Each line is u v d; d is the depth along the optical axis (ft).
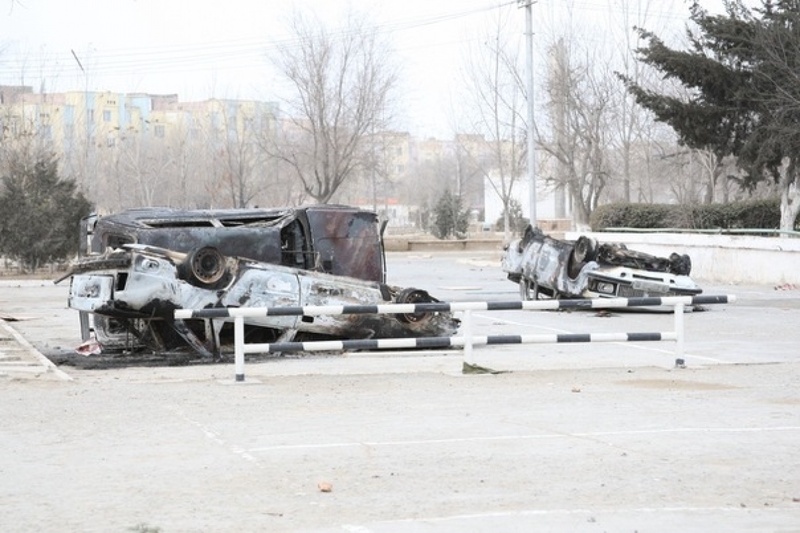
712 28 143.33
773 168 143.84
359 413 45.11
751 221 170.19
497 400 48.60
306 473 33.88
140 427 41.81
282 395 50.19
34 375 56.13
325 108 235.40
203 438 39.55
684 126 145.79
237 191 274.57
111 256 61.77
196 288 62.18
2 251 170.09
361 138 239.91
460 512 29.17
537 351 71.41
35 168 176.86
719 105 145.28
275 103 296.92
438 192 458.09
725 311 100.68
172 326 63.21
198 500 30.58
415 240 258.98
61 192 174.19
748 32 140.77
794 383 54.13
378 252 72.38
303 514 29.01
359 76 236.02
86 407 46.55
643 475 33.55
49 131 284.82
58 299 124.88
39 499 30.78
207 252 62.39
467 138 345.92
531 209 170.30
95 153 320.50
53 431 41.06
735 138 147.13
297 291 64.69
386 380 55.36
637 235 162.20
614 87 220.64
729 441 38.83
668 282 95.71
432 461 35.53
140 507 29.84
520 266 101.91
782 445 38.14
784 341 76.23
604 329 85.35
